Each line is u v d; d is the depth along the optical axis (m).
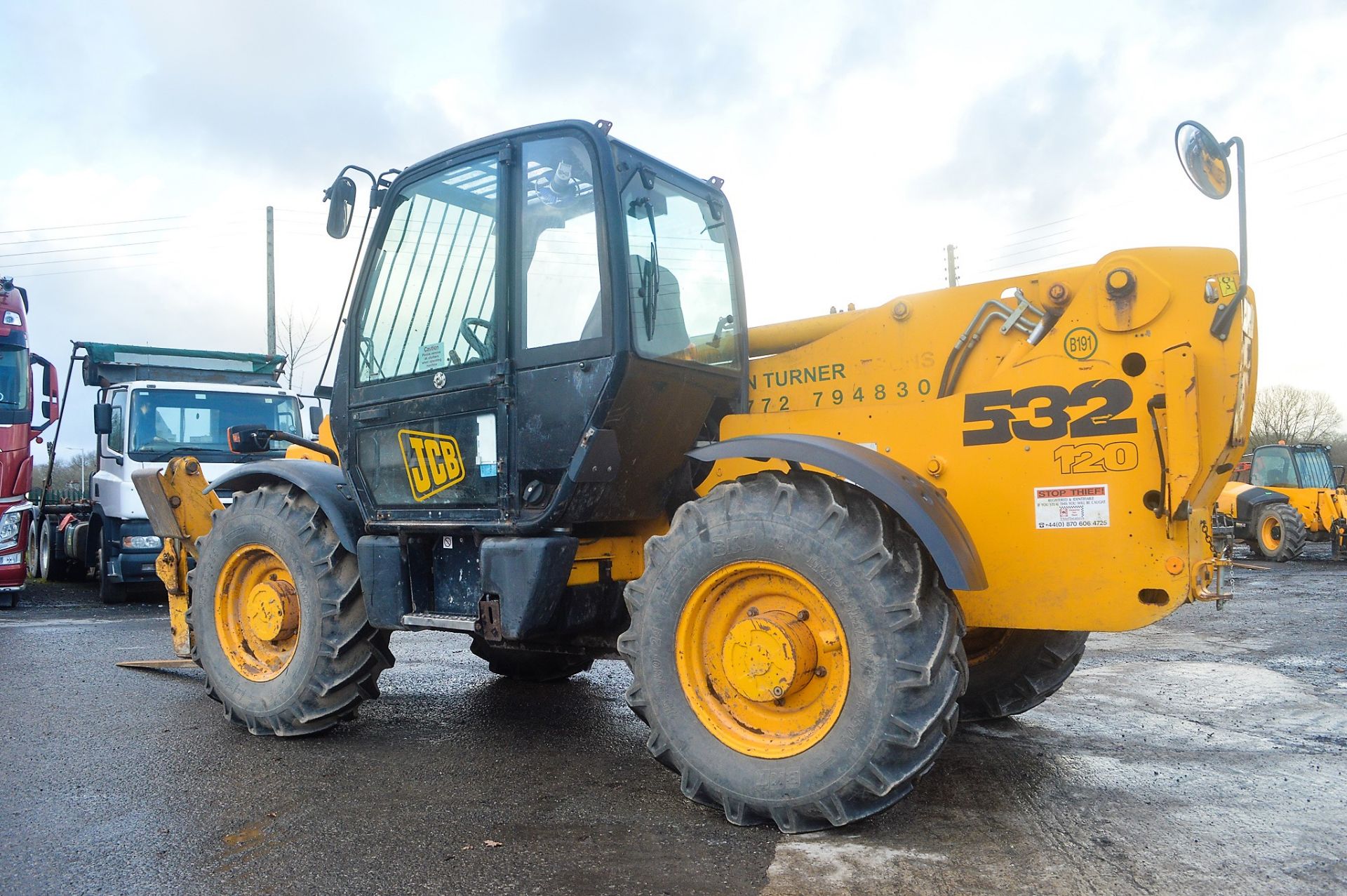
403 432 3.75
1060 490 2.91
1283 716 4.36
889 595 2.64
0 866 2.56
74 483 14.59
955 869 2.51
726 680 2.92
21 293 9.49
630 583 3.14
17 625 7.67
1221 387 2.76
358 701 3.95
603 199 3.24
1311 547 17.75
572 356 3.27
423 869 2.54
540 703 4.68
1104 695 4.82
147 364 10.48
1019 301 3.17
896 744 2.59
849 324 3.65
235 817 2.95
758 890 2.38
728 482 3.12
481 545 3.44
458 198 3.68
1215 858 2.59
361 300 3.96
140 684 5.04
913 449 3.16
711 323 3.76
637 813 2.98
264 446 4.38
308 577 3.89
